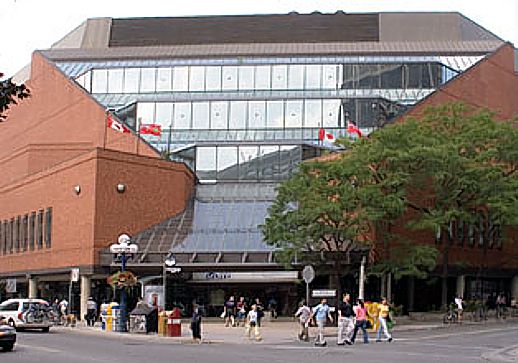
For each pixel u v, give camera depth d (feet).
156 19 313.32
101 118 228.84
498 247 210.38
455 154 156.66
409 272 154.40
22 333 131.75
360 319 108.78
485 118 172.96
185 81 253.03
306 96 243.81
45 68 256.11
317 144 230.89
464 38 306.14
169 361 77.66
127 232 185.16
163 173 192.65
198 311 115.85
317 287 186.50
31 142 258.98
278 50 264.11
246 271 177.88
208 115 243.40
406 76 247.09
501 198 162.40
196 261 176.86
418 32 302.04
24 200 219.20
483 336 122.62
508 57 251.39
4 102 44.04
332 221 150.51
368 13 305.12
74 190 189.98
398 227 173.58
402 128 159.33
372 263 162.30
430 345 103.86
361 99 239.91
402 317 168.14
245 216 190.80
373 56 255.91
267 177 224.74
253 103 243.19
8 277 223.30
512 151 169.89
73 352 90.12
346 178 153.17
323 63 250.78
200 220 190.80
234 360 79.20
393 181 152.25
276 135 238.07
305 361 78.13
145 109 246.47
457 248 194.18
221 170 227.81
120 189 184.96
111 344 106.52
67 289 208.33
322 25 304.50
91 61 266.77
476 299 202.18
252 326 121.39
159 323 128.47
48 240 201.26
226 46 271.49
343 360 79.56
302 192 153.17
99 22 317.01
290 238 151.43
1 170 264.31
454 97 219.00
